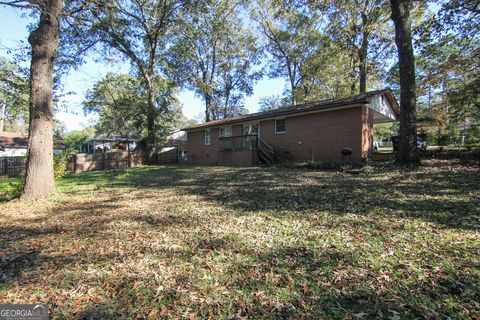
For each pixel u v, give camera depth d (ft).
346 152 37.73
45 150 23.59
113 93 75.46
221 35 87.71
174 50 77.77
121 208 19.30
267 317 6.75
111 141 112.78
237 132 61.82
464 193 18.12
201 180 32.99
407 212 14.92
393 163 33.42
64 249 11.76
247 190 24.48
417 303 6.98
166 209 18.47
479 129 47.88
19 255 11.21
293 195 21.18
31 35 23.40
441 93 44.27
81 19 33.94
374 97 43.91
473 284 7.68
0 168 50.85
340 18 61.26
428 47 38.96
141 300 7.71
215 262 9.91
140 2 62.85
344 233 12.32
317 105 43.88
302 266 9.30
